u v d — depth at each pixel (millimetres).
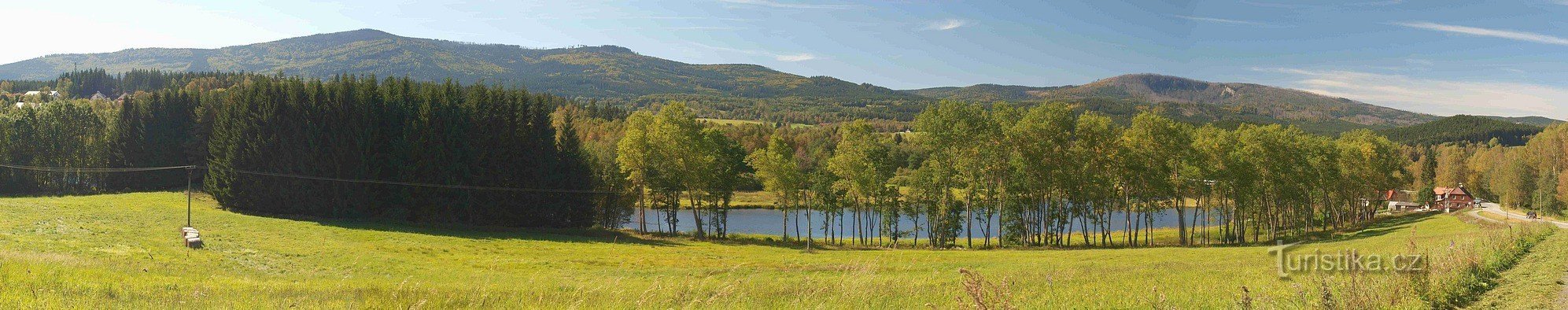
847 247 68750
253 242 48094
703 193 77625
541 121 79938
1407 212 109688
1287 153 69562
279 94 77688
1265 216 85938
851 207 78500
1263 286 15609
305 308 13070
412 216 73938
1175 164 69562
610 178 85438
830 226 105688
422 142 73812
